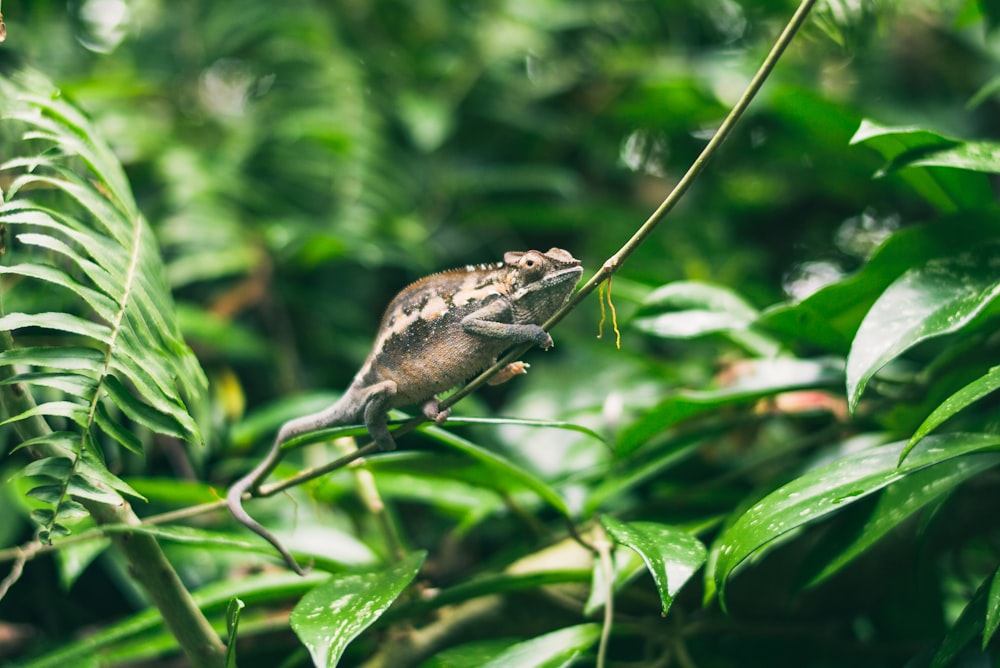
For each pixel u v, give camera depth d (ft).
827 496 7.46
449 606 8.04
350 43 10.46
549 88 10.56
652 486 8.62
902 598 8.16
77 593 8.80
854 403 7.51
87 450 7.40
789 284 10.45
